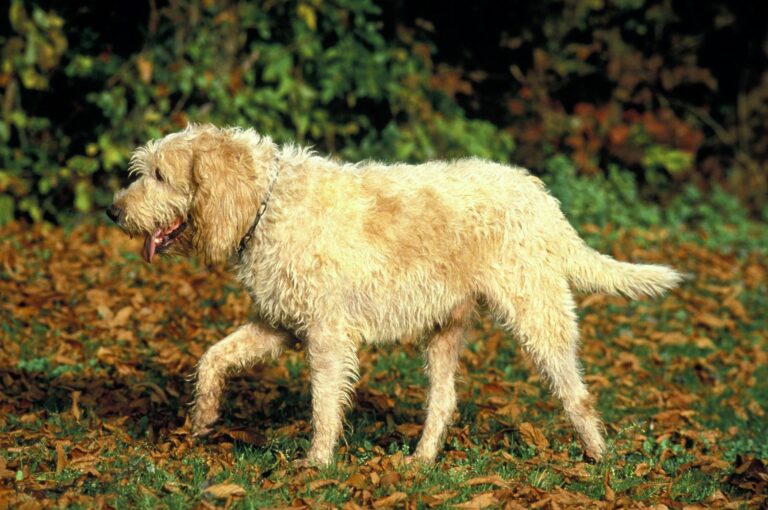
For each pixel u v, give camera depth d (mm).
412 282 6246
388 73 14586
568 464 6391
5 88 12180
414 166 6477
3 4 12000
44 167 12281
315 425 6094
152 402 7242
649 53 18094
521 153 16234
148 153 6289
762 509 5926
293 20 13625
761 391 9211
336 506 5348
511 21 16594
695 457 6898
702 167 18266
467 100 16781
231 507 5273
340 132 14062
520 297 6359
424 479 5910
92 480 5574
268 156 6141
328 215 6059
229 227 6016
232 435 6371
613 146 16734
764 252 15383
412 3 15719
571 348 6461
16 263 10383
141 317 9320
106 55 12633
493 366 9062
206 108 13133
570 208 14938
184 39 13047
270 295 6109
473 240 6324
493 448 6859
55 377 7688
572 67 17094
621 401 8414
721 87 18828
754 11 18375
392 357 8836
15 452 5938
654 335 10492
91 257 10938
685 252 14438
